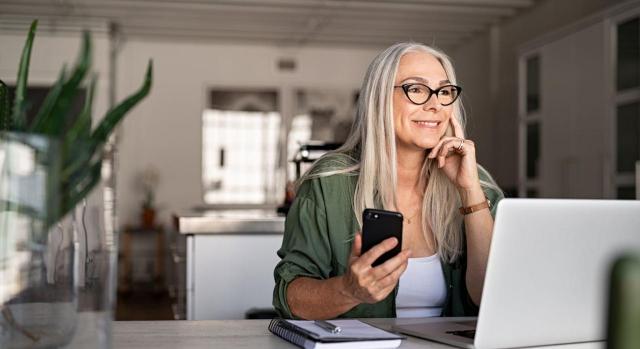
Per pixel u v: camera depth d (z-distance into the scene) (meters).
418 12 8.13
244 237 3.48
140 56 9.52
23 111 1.05
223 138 9.73
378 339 1.27
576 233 1.23
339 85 9.96
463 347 1.25
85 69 1.00
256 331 1.45
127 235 9.23
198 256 3.45
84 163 1.00
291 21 8.59
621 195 5.28
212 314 3.45
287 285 1.69
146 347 1.27
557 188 6.14
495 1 7.66
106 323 1.02
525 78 6.77
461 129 1.90
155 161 9.55
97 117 8.34
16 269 0.95
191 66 9.65
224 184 9.70
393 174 1.86
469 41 9.45
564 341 1.28
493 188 2.03
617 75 5.33
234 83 9.75
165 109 9.58
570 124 5.96
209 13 8.18
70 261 0.99
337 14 8.20
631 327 0.57
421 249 1.92
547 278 1.23
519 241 1.18
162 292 9.02
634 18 5.12
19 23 8.20
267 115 9.82
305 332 1.29
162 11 8.11
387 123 1.85
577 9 6.86
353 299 1.47
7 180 0.94
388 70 1.87
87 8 7.93
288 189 4.09
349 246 1.85
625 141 5.23
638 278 0.57
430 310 1.90
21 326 0.96
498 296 1.20
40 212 0.95
